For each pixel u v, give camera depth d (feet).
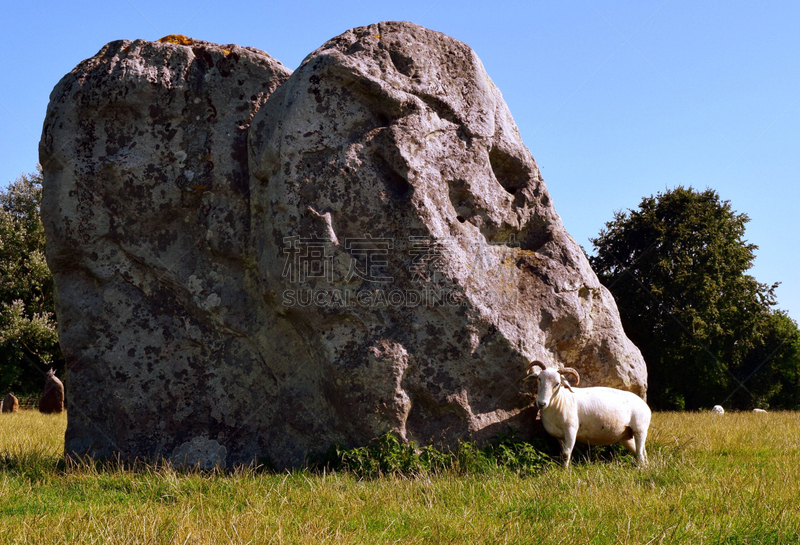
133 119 29.73
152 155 29.45
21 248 106.22
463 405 26.13
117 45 30.55
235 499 19.95
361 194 26.45
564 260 28.76
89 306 29.43
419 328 26.08
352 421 25.90
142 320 29.30
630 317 99.35
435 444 26.23
